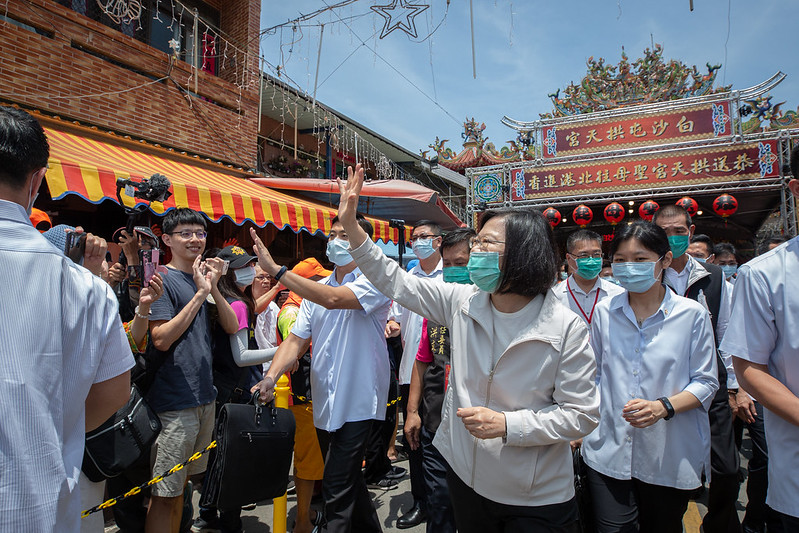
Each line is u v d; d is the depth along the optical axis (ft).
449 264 10.69
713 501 9.55
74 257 6.52
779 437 5.62
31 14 19.48
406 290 6.56
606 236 59.47
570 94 47.91
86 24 21.33
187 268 9.61
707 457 7.60
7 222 3.80
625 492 7.52
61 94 20.36
